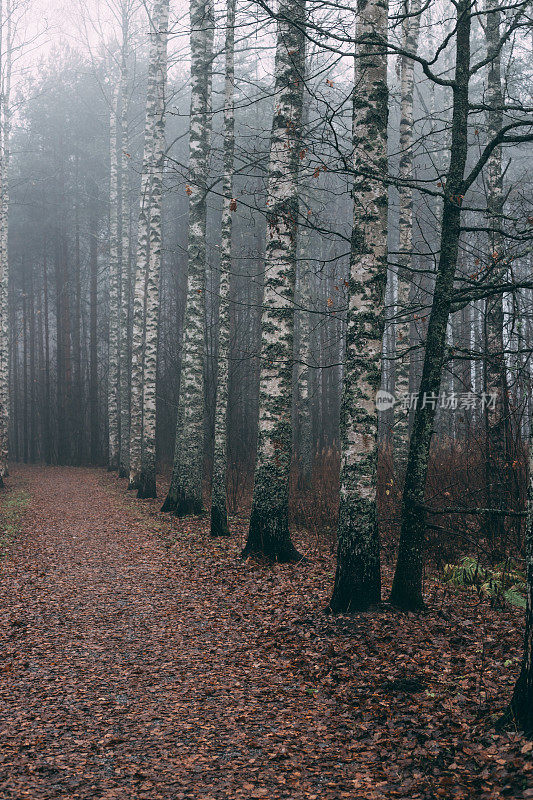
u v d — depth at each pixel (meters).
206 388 23.61
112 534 14.41
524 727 4.33
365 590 7.61
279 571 10.14
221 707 5.55
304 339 20.03
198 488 16.62
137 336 22.58
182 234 34.25
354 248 7.70
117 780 4.32
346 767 4.44
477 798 3.80
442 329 7.25
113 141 30.14
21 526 15.52
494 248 10.49
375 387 7.68
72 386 41.59
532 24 7.33
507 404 9.93
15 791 4.14
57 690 5.96
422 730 4.80
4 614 8.42
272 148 10.93
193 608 8.62
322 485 17.84
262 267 27.61
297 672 6.26
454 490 10.97
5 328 24.94
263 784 4.24
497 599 7.95
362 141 7.64
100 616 8.35
